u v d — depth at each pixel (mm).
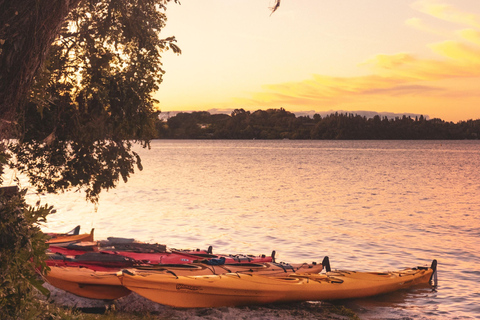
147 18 9805
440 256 18141
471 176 63125
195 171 67750
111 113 9852
